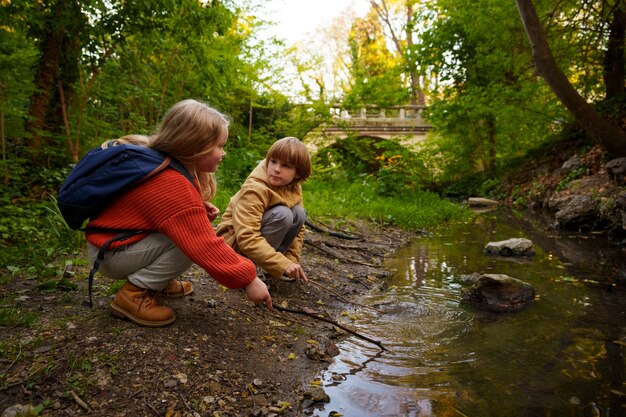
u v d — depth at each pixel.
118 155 1.54
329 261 3.53
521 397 1.54
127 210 1.59
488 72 12.57
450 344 2.04
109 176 1.52
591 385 1.62
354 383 1.65
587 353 1.91
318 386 1.62
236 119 10.05
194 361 1.62
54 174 4.36
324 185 8.80
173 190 1.53
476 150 14.55
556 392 1.57
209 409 1.38
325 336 2.10
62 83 4.89
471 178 14.49
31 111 4.70
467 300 2.72
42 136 4.77
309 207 5.67
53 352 1.53
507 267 3.64
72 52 4.75
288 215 2.31
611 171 6.61
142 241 1.62
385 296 2.82
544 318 2.38
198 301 2.17
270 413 1.41
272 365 1.73
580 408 1.46
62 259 2.75
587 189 7.24
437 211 7.08
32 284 2.25
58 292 2.11
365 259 3.86
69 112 4.96
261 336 1.96
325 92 10.89
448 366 1.80
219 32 5.64
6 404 1.28
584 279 3.21
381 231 5.25
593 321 2.32
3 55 4.18
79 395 1.35
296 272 2.13
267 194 2.28
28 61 4.48
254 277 1.62
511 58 10.41
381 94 10.62
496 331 2.19
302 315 2.33
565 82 7.36
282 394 1.54
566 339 2.07
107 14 4.42
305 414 1.43
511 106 10.56
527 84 10.48
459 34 12.98
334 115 10.95
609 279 3.20
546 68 7.36
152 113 6.98
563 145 10.57
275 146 2.31
